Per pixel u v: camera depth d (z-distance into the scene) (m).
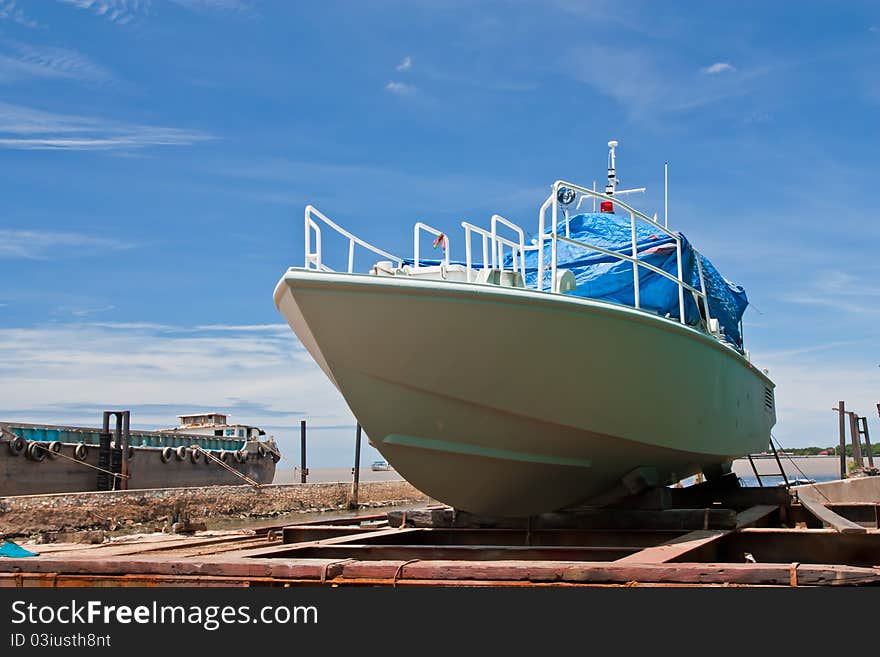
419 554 6.15
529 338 6.05
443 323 5.81
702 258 9.52
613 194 11.14
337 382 6.24
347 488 29.75
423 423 6.36
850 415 28.64
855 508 10.10
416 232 7.12
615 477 7.48
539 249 6.59
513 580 4.61
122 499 20.03
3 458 21.44
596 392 6.55
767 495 9.73
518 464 6.71
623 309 6.53
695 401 7.81
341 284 5.68
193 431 34.75
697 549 5.68
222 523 22.19
